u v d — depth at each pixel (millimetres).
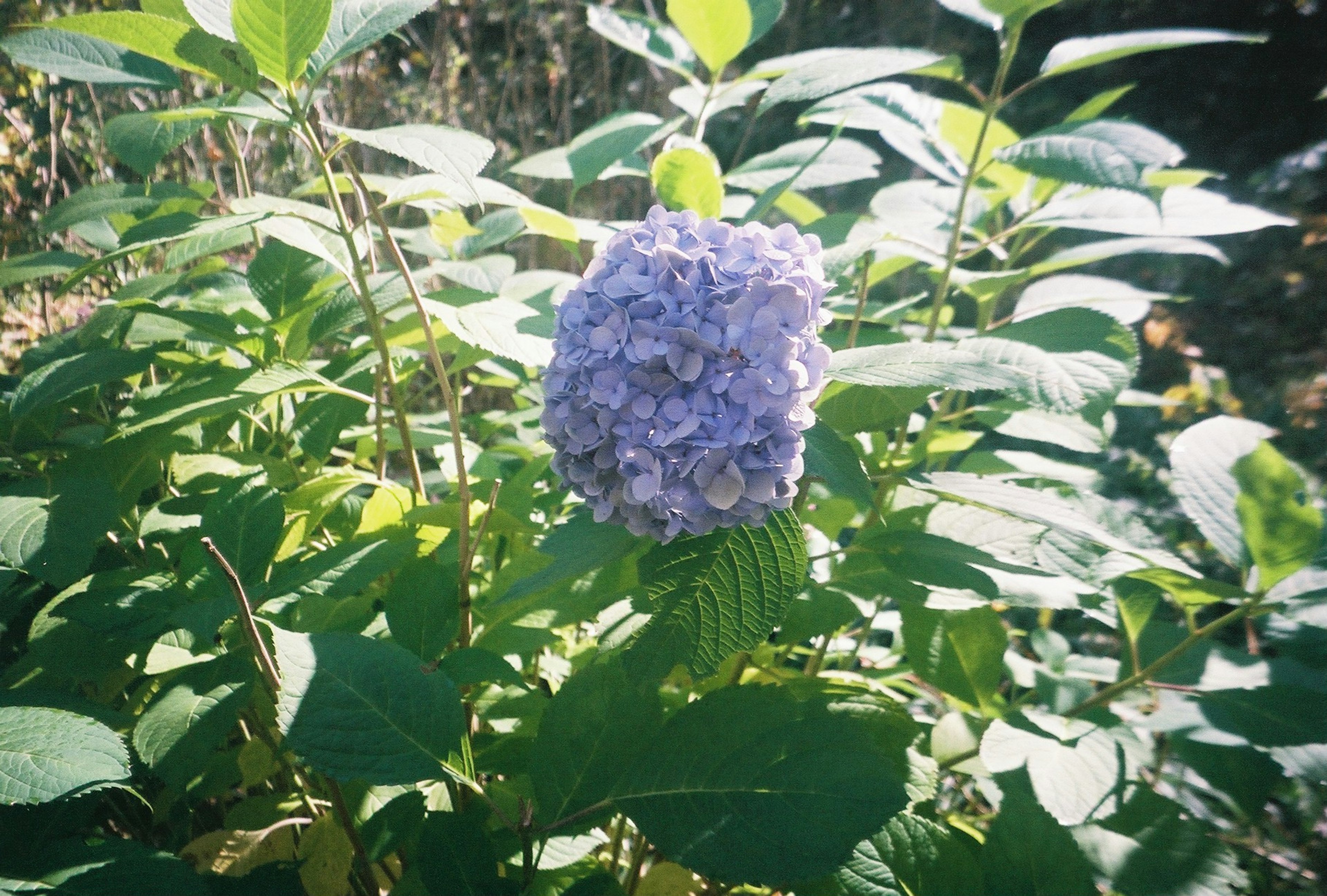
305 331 671
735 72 2180
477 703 605
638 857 611
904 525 648
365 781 461
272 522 538
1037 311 822
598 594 584
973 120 746
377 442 751
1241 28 2877
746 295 456
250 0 478
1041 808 527
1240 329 2291
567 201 2053
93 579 588
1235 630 1258
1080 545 611
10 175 1222
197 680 513
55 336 874
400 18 553
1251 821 646
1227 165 2939
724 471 449
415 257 1409
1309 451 1809
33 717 422
